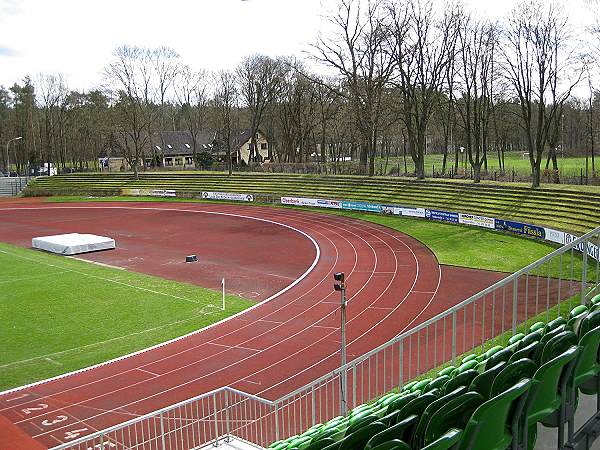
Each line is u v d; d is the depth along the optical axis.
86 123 117.44
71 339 25.84
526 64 59.41
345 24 65.81
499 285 10.87
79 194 82.50
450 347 22.34
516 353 7.05
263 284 34.44
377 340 24.53
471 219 46.72
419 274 34.53
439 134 102.75
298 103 88.69
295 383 20.95
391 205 55.81
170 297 31.97
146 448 16.55
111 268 39.16
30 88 109.50
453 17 58.66
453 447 5.38
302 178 72.00
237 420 16.44
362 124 67.56
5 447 17.14
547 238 38.75
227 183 76.75
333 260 39.78
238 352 24.03
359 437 6.03
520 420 6.10
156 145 111.31
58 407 19.59
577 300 24.89
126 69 88.44
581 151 100.12
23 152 110.12
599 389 7.18
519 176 58.47
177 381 21.47
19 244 49.03
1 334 26.48
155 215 63.66
